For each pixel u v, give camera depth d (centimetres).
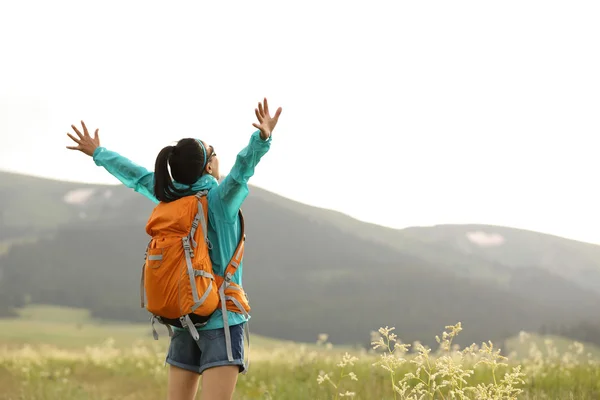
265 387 991
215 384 401
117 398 1032
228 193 412
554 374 988
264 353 1823
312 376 1035
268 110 407
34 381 1231
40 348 2198
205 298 398
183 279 397
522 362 1132
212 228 418
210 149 445
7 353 1889
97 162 499
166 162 420
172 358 432
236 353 409
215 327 407
